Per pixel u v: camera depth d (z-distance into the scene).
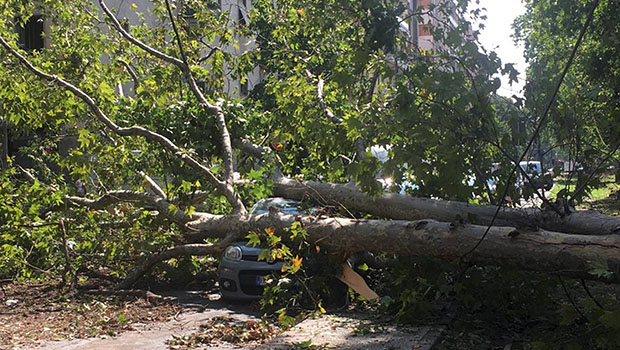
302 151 14.14
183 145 12.07
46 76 12.16
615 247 7.05
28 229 11.78
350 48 9.13
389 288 9.38
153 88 12.96
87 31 15.06
